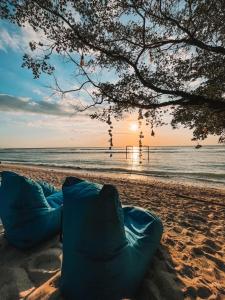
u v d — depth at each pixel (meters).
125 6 8.83
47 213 4.42
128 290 3.02
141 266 3.28
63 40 9.22
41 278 3.49
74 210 2.80
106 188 2.68
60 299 2.93
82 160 54.66
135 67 9.70
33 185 4.40
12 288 3.27
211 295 3.30
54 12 8.52
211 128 11.14
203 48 9.09
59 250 4.14
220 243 5.28
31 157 75.88
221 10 8.50
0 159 64.12
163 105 10.09
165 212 7.79
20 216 4.23
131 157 65.31
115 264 2.78
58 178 17.17
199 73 10.13
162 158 58.94
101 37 9.46
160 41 9.54
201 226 6.45
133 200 9.74
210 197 11.83
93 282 2.76
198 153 84.56
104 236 2.71
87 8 8.70
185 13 8.95
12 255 4.16
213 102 9.52
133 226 4.06
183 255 4.40
